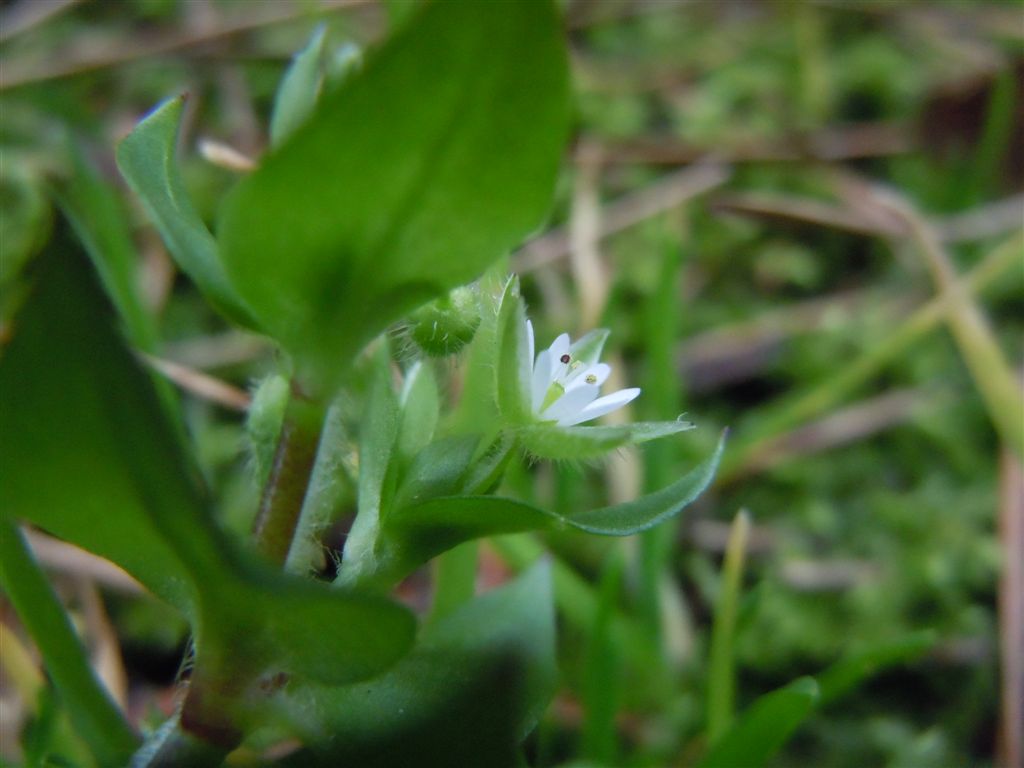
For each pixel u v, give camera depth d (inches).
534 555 2.2
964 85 3.8
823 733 2.4
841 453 3.0
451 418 1.9
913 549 2.8
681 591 2.7
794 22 4.2
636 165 3.7
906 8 4.3
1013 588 2.5
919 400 3.1
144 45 3.7
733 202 3.6
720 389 3.2
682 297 3.4
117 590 2.4
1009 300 3.5
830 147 3.8
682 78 4.1
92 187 2.4
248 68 3.8
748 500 2.9
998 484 2.9
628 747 2.3
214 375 3.0
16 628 2.2
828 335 3.3
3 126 3.3
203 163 3.5
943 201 3.7
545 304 3.3
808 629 2.6
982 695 2.5
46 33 3.8
